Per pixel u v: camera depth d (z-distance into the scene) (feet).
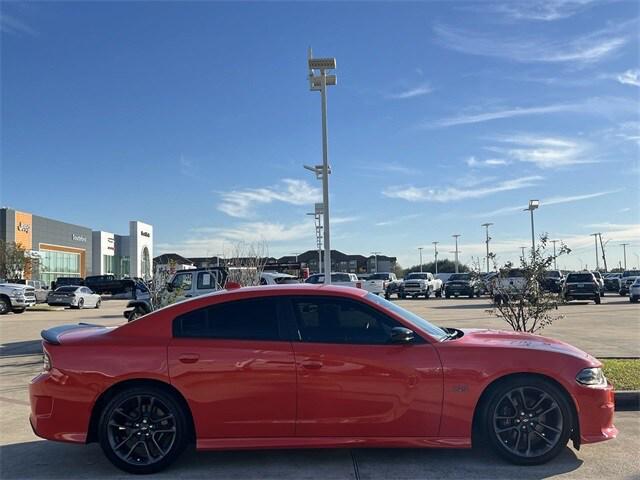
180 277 49.14
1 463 18.11
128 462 16.75
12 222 182.29
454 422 16.78
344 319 17.57
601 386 17.28
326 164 54.19
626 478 16.12
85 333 18.28
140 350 17.04
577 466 17.10
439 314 77.25
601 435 17.06
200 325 17.54
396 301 119.75
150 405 17.01
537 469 16.85
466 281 131.03
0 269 148.46
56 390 16.85
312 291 17.98
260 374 16.79
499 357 17.07
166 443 16.93
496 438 16.96
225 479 16.35
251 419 16.80
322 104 53.98
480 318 69.56
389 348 17.08
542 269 30.78
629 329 53.36
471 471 16.74
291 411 16.78
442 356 16.99
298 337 17.28
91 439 17.04
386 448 18.80
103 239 253.85
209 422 16.79
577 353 17.75
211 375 16.80
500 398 16.97
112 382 16.80
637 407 24.26
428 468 17.02
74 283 174.19
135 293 65.00
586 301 108.06
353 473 16.67
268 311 17.69
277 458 18.08
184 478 16.51
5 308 97.09
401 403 16.74
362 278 137.49
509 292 31.14
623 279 130.00
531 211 139.03
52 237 210.79
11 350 46.09
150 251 258.37
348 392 16.75
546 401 17.10
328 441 16.74
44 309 113.19
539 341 18.38
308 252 241.76
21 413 24.75
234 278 53.42
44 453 19.13
